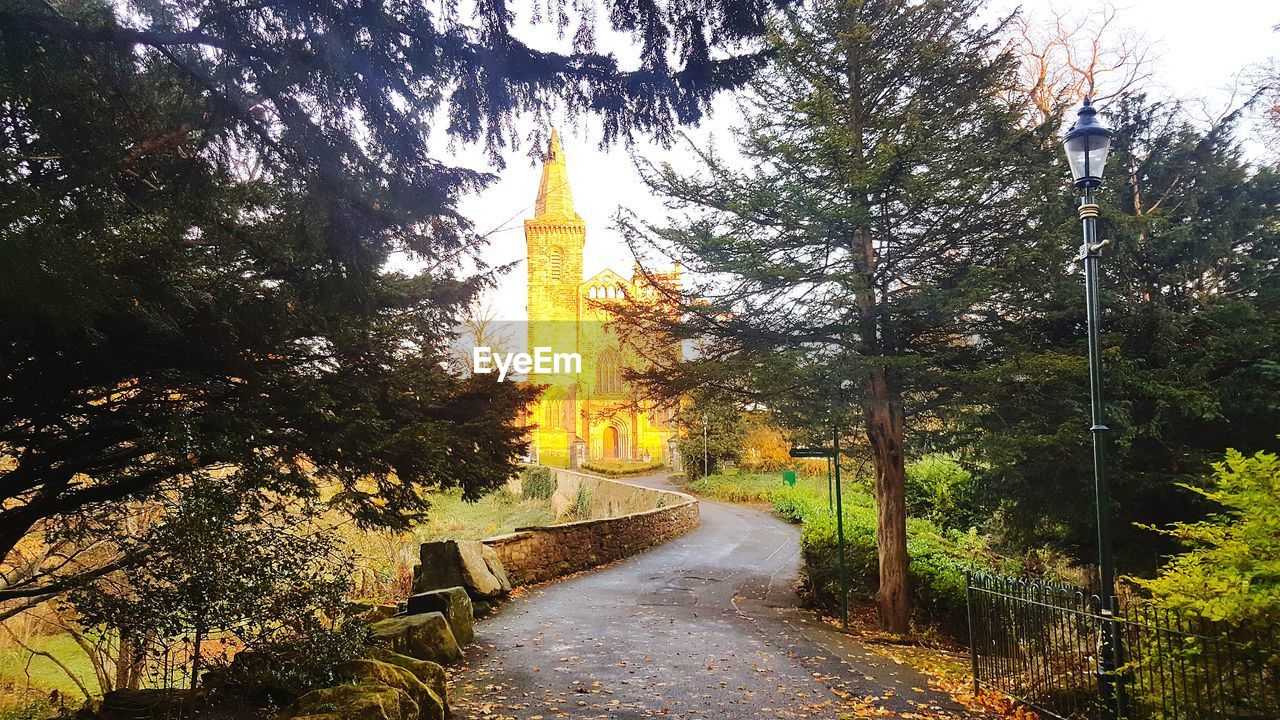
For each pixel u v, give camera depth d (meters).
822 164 10.27
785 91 11.75
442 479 8.42
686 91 4.87
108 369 5.59
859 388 10.41
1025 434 9.52
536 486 41.47
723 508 31.45
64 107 3.77
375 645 6.36
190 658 5.02
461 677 6.96
